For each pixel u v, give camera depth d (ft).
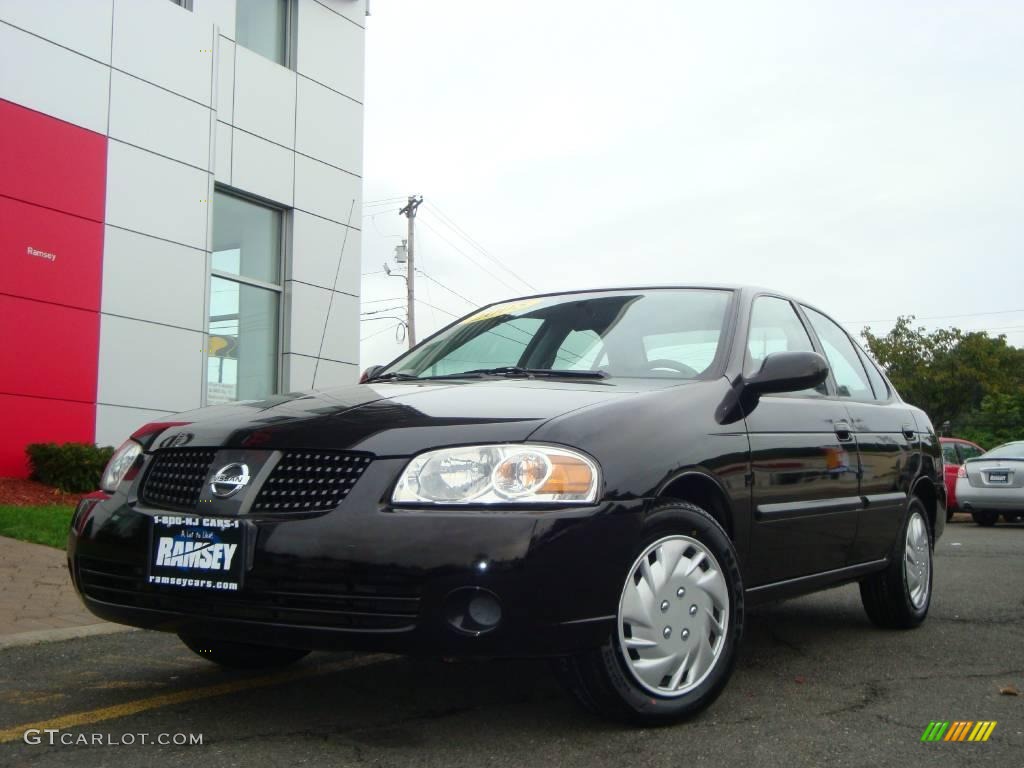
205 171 44.37
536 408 10.40
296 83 49.57
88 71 39.91
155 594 10.19
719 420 11.75
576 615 9.42
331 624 9.37
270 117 48.14
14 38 37.45
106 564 10.71
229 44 46.09
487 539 9.17
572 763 9.27
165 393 42.37
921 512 17.48
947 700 11.89
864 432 15.34
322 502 9.70
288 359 48.83
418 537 9.22
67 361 38.81
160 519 10.29
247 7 48.16
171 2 43.24
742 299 13.92
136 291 41.37
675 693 10.44
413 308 113.29
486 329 14.98
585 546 9.48
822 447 13.79
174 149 43.09
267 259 48.85
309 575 9.37
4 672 13.34
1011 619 18.03
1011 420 138.31
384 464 9.66
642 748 9.73
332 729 10.41
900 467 16.40
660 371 12.70
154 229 42.14
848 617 18.17
